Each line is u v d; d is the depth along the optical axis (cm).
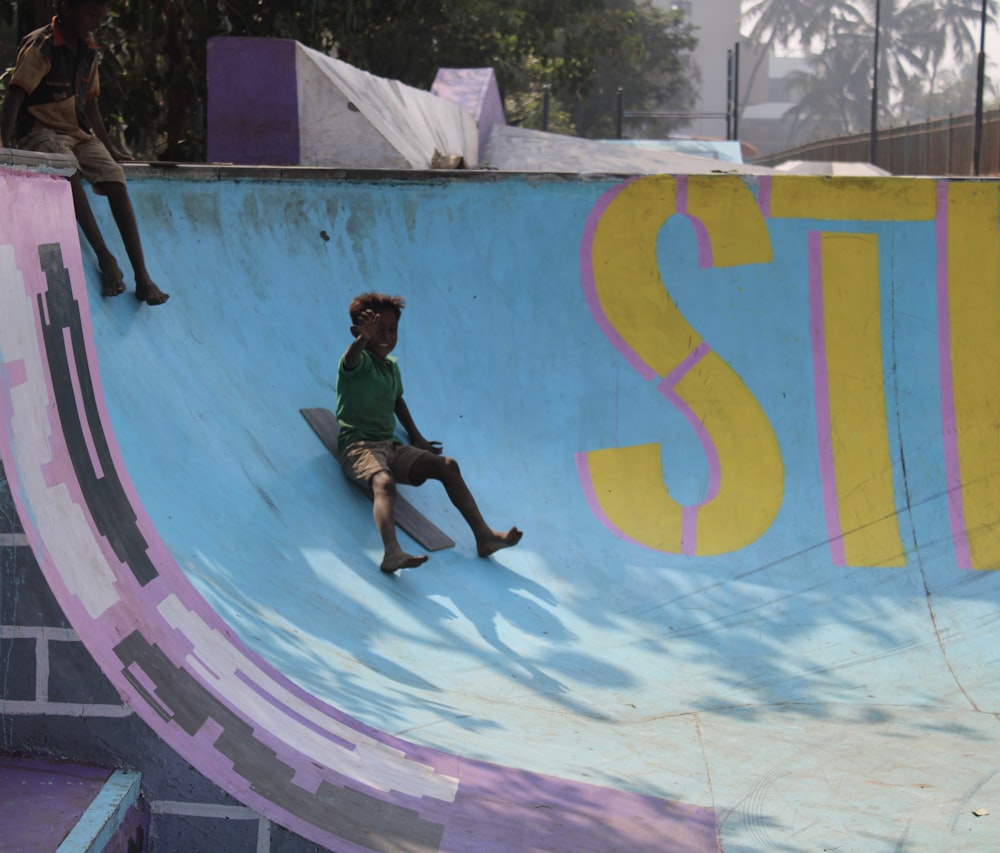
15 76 518
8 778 267
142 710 278
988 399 634
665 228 690
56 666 275
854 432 628
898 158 2722
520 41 2127
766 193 684
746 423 636
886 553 569
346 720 353
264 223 664
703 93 6775
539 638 491
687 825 326
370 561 517
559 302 682
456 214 699
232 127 927
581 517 593
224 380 578
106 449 357
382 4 1473
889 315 662
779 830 327
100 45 1142
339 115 924
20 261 310
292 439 575
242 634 391
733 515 595
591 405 648
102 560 314
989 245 669
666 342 667
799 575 556
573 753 377
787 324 664
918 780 372
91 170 541
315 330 650
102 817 253
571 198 699
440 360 658
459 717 397
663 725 417
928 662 488
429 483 594
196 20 1204
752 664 484
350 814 292
